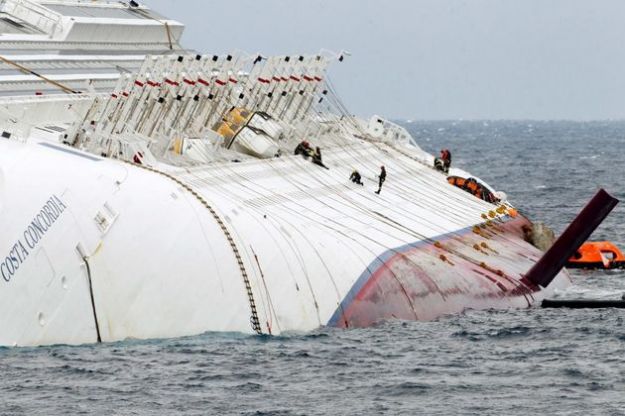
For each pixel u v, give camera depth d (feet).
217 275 495.82
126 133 571.28
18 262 467.11
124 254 483.10
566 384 429.79
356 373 440.45
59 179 488.85
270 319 499.92
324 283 528.63
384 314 540.52
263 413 387.14
